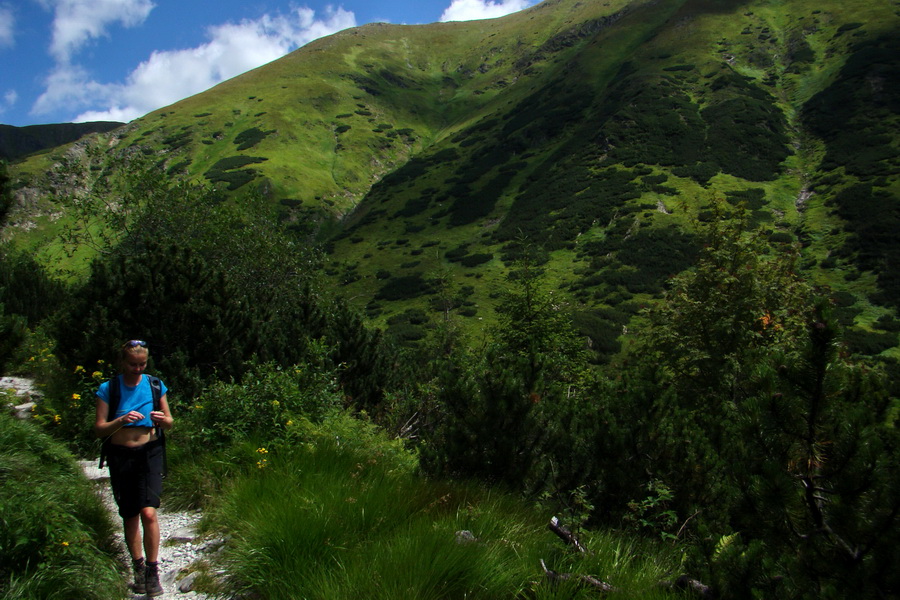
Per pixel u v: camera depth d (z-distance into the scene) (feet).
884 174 235.40
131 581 13.15
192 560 14.15
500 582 11.28
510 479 18.25
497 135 451.53
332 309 46.09
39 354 39.22
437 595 10.67
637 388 19.66
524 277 71.05
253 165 422.82
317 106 555.28
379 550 11.96
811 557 9.91
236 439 21.31
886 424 12.77
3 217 29.53
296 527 12.91
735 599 9.98
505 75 642.22
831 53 374.63
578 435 18.54
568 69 508.94
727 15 466.29
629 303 189.57
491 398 18.58
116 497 12.91
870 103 299.17
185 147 465.88
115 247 71.61
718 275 53.47
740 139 304.50
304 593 11.07
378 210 376.27
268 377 25.89
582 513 16.85
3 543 11.32
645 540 15.76
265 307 45.65
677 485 17.02
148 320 32.01
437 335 98.27
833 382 10.71
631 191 278.87
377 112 575.38
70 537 12.02
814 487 10.73
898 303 155.63
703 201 255.50
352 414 32.40
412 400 31.81
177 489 19.02
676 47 442.09
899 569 9.20
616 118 351.87
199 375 30.53
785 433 10.90
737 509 11.40
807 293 52.13
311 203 391.45
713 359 45.62
